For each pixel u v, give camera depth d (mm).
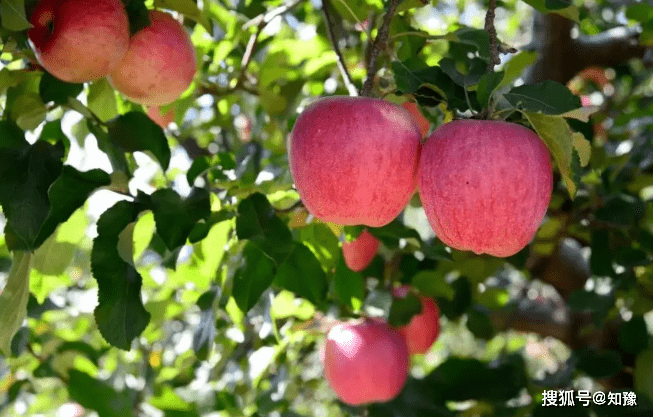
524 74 1212
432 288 962
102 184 677
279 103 968
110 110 773
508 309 1242
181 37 722
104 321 640
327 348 924
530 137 596
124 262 654
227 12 932
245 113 1139
